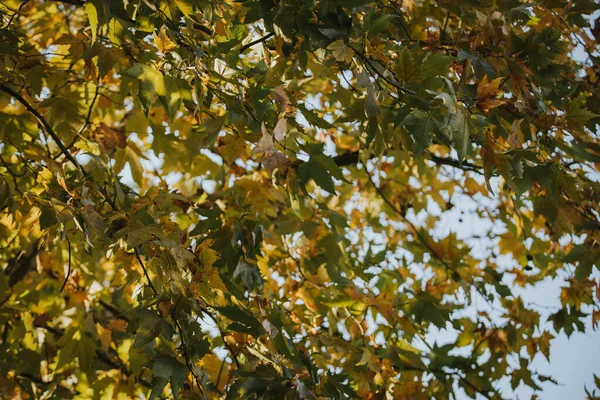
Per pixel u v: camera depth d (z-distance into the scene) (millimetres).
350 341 3996
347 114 2568
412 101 2354
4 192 2736
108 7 2340
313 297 4121
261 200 4020
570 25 3799
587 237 3746
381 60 2510
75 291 4070
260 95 2547
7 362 3971
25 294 4141
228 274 3219
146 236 2248
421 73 2383
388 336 4070
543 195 3438
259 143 2350
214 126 2635
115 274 4066
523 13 3238
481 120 2385
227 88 2570
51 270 4145
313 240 4270
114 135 3594
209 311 2912
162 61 2453
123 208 2441
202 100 2613
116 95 3916
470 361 4398
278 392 2561
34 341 4309
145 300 2373
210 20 2635
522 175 2709
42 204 2350
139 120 3797
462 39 3059
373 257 4309
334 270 4309
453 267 4676
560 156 3131
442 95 2217
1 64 3066
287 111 2510
